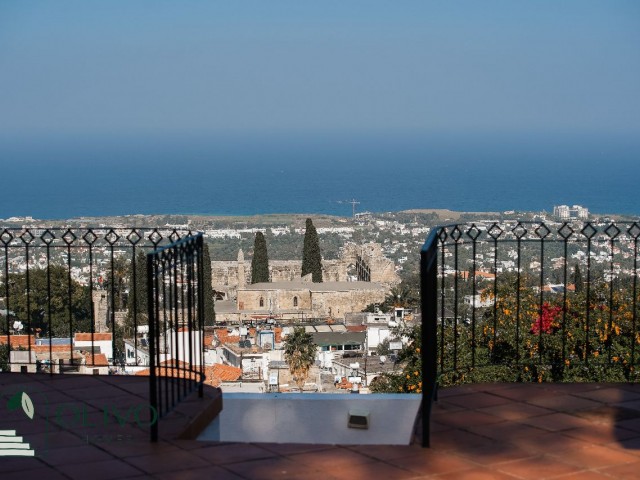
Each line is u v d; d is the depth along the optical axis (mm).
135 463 6402
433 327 7184
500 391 8125
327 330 58562
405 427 7465
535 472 6223
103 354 27453
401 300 62906
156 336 6992
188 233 8359
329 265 83500
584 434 6988
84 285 37750
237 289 71125
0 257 54406
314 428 7512
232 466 6355
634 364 9422
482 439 6895
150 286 6746
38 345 28703
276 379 39125
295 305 70625
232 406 7941
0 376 8594
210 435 7492
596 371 10586
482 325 12062
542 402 7785
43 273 35531
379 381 16125
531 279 14023
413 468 6305
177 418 7230
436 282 7535
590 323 10852
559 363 9945
